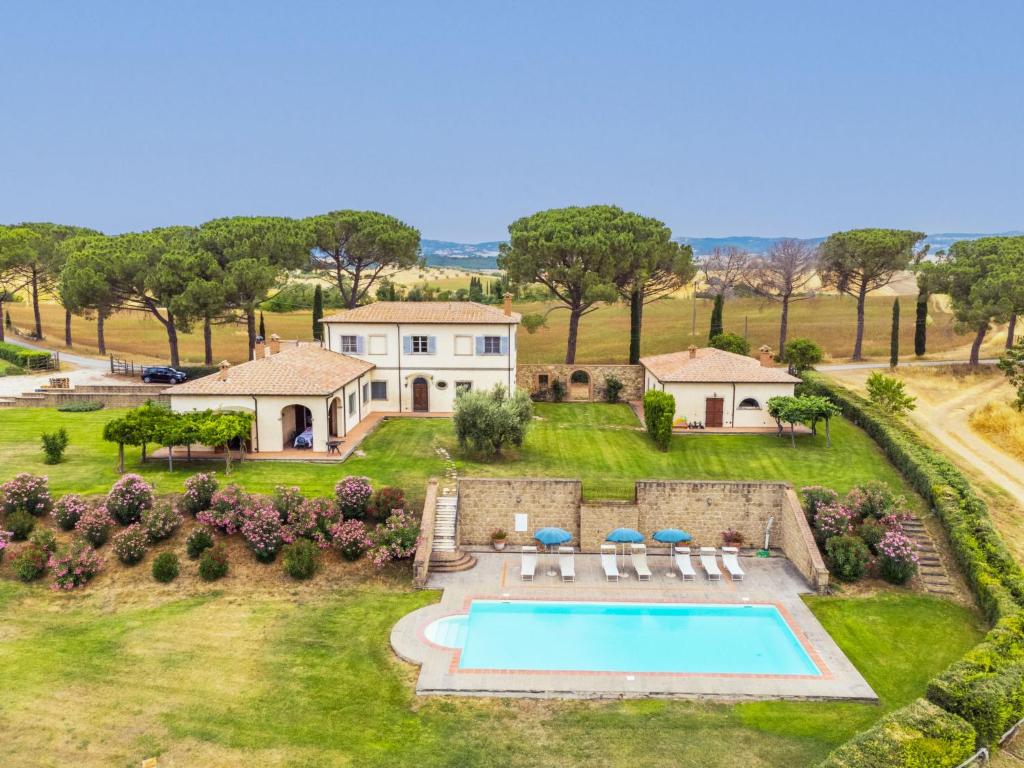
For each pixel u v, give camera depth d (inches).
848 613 1147.3
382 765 786.8
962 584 1218.0
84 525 1218.0
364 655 1005.8
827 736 844.6
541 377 2340.1
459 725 860.6
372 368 2038.6
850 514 1334.9
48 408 2044.8
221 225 2795.3
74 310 2447.1
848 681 957.8
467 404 1651.1
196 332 3688.5
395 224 2945.4
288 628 1067.3
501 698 917.8
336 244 2807.6
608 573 1262.3
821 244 3100.4
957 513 1322.6
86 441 1713.8
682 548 1315.2
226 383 1649.9
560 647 1048.2
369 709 887.1
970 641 1057.5
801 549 1289.4
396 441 1760.6
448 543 1316.4
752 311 4060.0
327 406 1638.8
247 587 1175.0
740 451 1745.8
